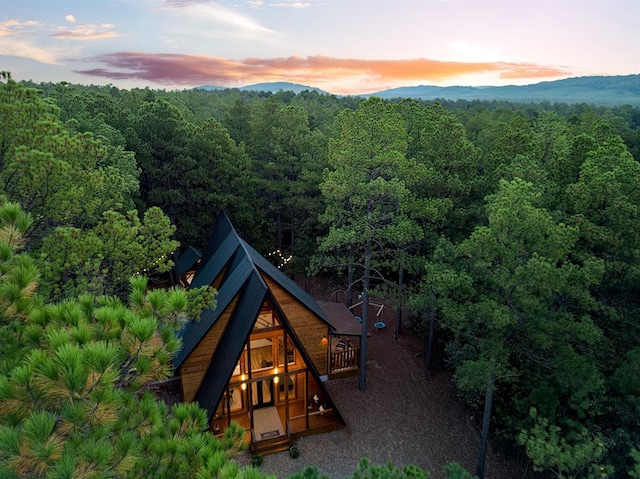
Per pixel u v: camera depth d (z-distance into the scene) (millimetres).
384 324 25859
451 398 19141
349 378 20328
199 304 11586
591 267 12852
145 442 5719
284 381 16516
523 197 12945
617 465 12031
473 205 20531
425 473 8422
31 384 4090
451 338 21000
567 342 13602
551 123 32844
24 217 6047
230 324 15812
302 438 16078
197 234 28609
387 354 22844
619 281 15773
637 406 12492
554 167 21375
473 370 13961
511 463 15742
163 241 13758
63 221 12047
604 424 13625
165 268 13688
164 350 5781
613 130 39875
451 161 21359
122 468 4637
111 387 4363
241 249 19359
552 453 11055
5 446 3588
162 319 6059
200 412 6496
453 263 16266
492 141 36531
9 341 5508
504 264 13297
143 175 28547
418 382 20297
